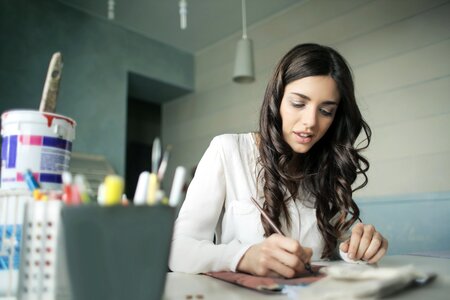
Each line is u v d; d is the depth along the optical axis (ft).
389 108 7.78
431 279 1.64
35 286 1.15
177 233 2.55
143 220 1.09
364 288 1.25
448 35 7.10
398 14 7.87
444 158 6.89
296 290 1.40
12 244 1.37
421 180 7.13
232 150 3.27
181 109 13.10
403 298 1.31
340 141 3.42
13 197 1.41
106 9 10.14
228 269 2.02
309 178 3.41
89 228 1.03
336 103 2.97
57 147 1.67
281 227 3.03
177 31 11.27
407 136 7.43
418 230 6.82
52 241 1.16
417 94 7.40
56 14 9.72
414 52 7.54
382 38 8.09
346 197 3.36
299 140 2.97
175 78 12.12
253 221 3.04
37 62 9.25
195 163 12.27
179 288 1.61
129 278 1.07
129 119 13.20
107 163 9.89
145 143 13.42
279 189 3.08
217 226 3.26
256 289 1.51
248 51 8.45
